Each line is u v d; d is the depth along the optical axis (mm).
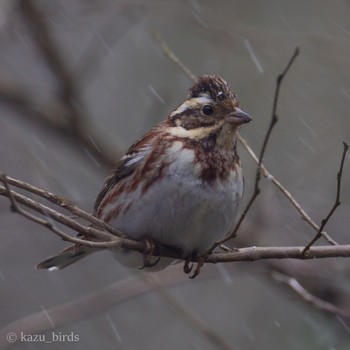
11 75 16422
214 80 9852
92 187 15312
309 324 13258
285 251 9250
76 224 8539
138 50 16188
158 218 9578
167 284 13492
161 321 15062
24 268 14836
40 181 13406
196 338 14914
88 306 13102
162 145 9695
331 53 14883
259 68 13281
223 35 14891
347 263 13758
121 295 13195
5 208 13945
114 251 10312
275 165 14836
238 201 9773
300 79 15117
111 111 16172
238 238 14141
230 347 12219
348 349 12719
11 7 14586
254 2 15953
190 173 9523
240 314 15047
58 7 14859
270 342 14445
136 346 14828
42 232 14773
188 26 15266
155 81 16000
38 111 15234
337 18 15938
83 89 15297
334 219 14422
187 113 9805
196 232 9578
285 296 14016
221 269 13578
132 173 9852
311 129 14734
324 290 13672
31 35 14922
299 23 15992
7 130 15508
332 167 15250
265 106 15125
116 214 9852
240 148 14344
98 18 16031
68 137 15281
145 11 15297
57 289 14820
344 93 14867
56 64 15000
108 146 15273
